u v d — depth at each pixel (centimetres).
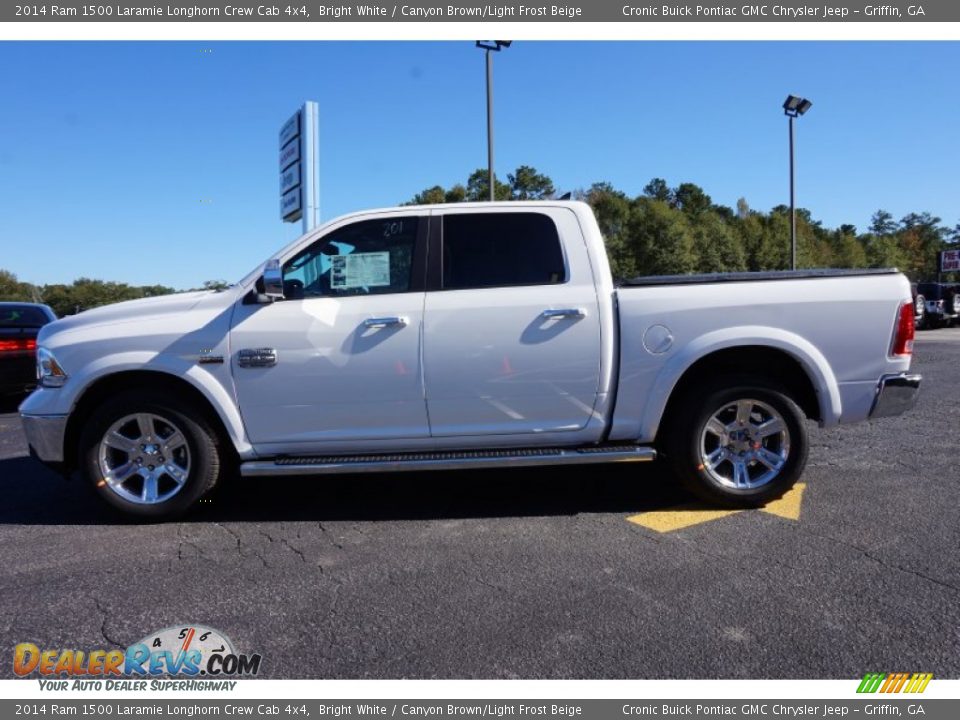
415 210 440
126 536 420
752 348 432
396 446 435
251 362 421
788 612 304
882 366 424
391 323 418
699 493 436
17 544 410
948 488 474
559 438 436
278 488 517
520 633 293
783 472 430
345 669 271
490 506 462
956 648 274
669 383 421
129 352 423
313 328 421
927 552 364
